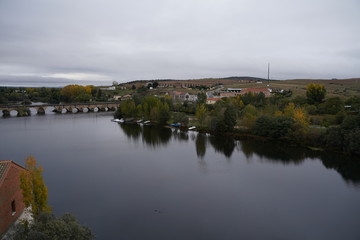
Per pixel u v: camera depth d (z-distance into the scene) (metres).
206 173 67.12
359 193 55.22
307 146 90.81
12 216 36.06
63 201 51.31
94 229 41.94
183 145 97.06
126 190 56.53
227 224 43.84
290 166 72.19
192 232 41.50
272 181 61.84
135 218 45.38
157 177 64.19
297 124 95.94
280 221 44.91
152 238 39.81
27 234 26.39
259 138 104.81
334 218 45.91
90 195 54.00
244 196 54.00
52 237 25.80
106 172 67.69
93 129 132.25
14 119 168.50
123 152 87.19
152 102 159.75
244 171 68.56
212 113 141.88
